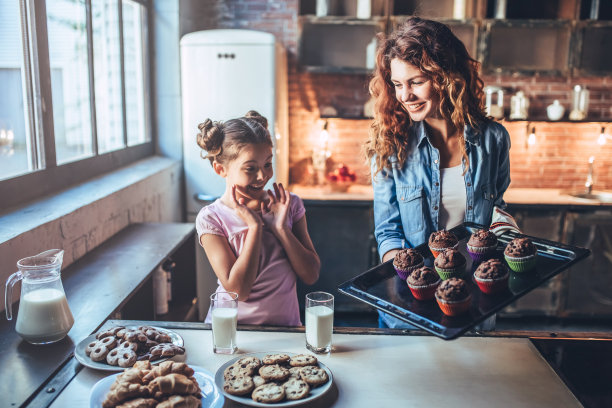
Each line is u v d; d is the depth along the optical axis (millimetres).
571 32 3764
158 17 3633
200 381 1095
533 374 1161
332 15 3889
